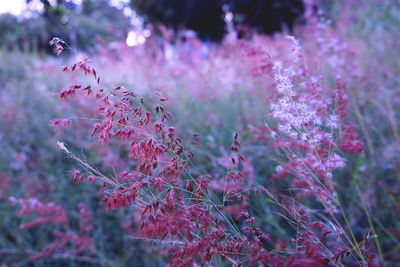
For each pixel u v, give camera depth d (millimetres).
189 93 4055
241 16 8547
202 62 4566
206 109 3607
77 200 3582
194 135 1549
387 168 2984
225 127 3479
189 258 1363
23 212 2916
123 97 1371
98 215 3346
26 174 3775
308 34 4523
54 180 3617
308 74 2051
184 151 1417
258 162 3092
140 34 5074
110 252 3170
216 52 5090
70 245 3395
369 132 3043
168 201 1358
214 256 1680
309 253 1268
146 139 1382
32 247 3305
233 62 3762
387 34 4863
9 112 4453
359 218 2701
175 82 4430
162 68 4605
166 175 1386
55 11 5484
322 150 1762
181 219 1338
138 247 3018
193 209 1381
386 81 4043
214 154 3225
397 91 3709
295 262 1250
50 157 3984
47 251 2926
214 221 1451
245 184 2439
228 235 1383
